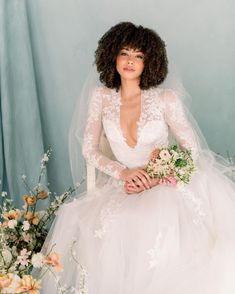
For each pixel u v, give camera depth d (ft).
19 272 7.16
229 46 10.17
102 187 8.39
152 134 8.07
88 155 8.38
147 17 10.14
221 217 7.47
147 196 7.38
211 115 10.39
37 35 10.07
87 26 10.17
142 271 6.81
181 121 8.25
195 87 10.30
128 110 8.34
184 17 10.12
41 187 9.71
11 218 8.07
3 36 9.45
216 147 10.46
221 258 6.72
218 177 7.91
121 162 8.39
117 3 10.11
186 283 6.65
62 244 7.56
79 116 8.73
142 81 8.37
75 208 7.80
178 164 7.38
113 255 7.07
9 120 9.64
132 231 7.11
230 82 10.28
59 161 10.45
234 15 10.08
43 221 8.63
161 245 6.82
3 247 7.57
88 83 8.80
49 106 10.30
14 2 9.52
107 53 8.38
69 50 10.21
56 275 7.16
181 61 10.23
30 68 9.74
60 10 10.11
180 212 7.23
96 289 7.06
